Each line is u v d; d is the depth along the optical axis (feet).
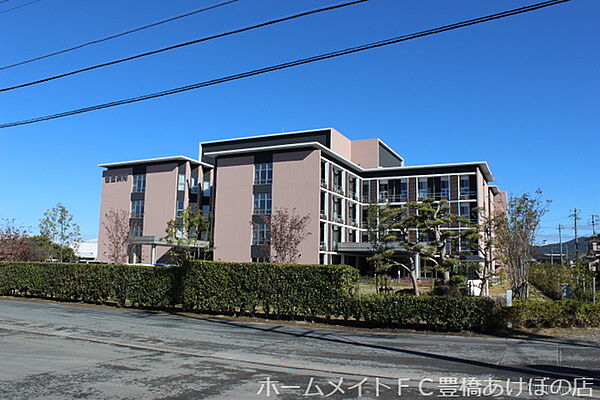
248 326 49.01
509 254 68.74
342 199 169.27
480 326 45.16
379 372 28.43
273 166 154.20
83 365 29.55
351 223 176.24
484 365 30.73
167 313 59.88
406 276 158.81
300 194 148.97
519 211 69.00
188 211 146.61
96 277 69.46
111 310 62.85
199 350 35.04
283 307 53.36
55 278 74.02
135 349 35.40
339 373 28.12
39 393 23.06
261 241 150.20
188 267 60.64
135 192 179.11
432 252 76.69
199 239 155.43
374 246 91.15
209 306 58.18
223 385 24.86
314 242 145.18
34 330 43.93
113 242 157.69
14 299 76.23
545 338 42.45
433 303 46.80
